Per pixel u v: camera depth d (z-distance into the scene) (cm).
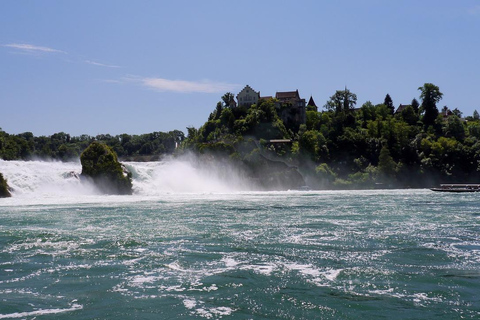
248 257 2972
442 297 2177
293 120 17450
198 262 2844
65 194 8925
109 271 2642
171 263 2823
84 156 9681
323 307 2052
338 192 11000
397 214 5356
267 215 5238
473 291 2262
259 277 2508
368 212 5594
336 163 15300
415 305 2073
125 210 5725
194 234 3838
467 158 15350
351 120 17762
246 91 18225
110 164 9756
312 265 2761
